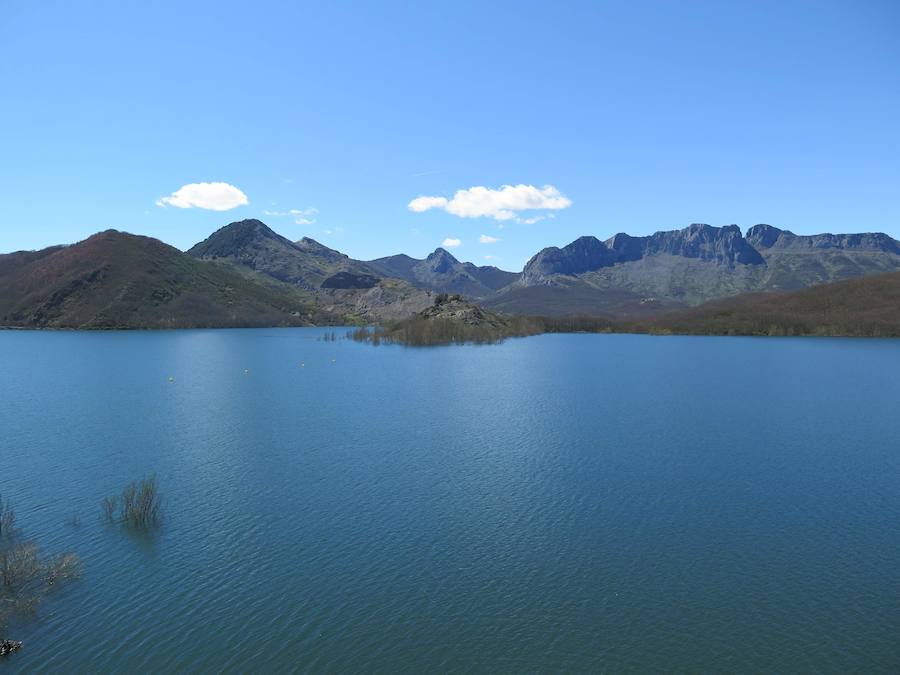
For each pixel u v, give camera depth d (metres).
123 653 24.58
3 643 24.69
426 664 24.30
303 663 24.23
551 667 24.20
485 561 33.16
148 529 36.97
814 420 71.56
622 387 101.19
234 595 29.28
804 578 31.47
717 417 73.31
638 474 48.72
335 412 76.31
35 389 97.75
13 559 30.97
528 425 67.94
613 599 29.33
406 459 52.97
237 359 153.62
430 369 130.62
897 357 161.12
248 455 54.19
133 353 171.38
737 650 25.39
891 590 30.28
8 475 47.66
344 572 31.77
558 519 39.09
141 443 58.59
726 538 36.34
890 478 47.88
